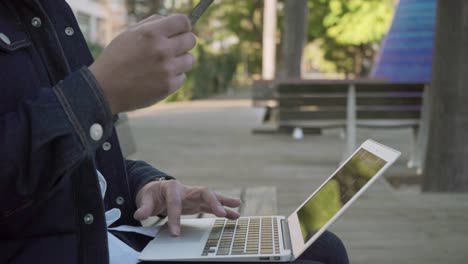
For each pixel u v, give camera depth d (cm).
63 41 128
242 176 535
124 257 122
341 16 2070
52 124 96
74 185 111
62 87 98
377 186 456
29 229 109
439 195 425
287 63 1041
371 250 291
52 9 128
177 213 139
